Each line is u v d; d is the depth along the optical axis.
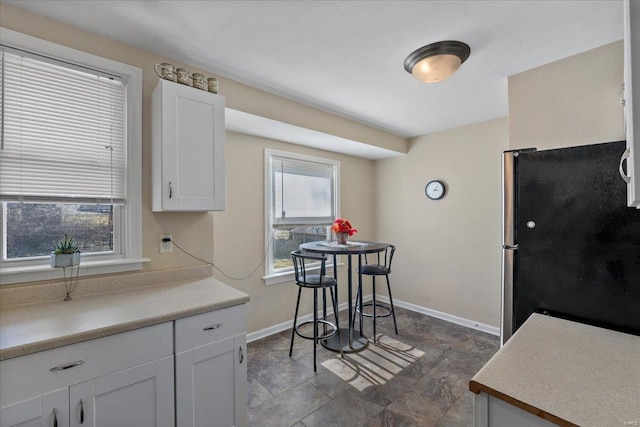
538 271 1.41
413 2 1.41
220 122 1.86
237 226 2.85
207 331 1.43
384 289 4.16
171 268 1.89
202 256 2.03
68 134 1.58
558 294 1.35
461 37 1.68
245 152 2.91
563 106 1.90
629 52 0.70
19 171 1.45
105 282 1.63
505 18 1.52
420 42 1.74
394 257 4.02
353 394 2.07
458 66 1.85
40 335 1.08
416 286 3.78
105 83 1.69
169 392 1.32
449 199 3.45
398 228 3.97
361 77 2.16
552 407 0.71
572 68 1.87
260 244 3.02
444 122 3.21
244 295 1.59
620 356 0.95
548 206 1.39
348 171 3.94
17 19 1.43
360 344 2.78
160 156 1.65
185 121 1.72
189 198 1.73
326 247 2.66
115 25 1.58
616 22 1.54
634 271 1.18
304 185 3.46
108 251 1.72
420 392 2.10
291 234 3.34
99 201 1.66
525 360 0.93
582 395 0.75
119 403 1.19
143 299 1.52
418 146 3.75
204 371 1.42
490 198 3.12
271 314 3.10
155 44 1.75
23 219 1.50
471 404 1.97
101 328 1.15
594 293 1.26
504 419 0.78
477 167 3.21
